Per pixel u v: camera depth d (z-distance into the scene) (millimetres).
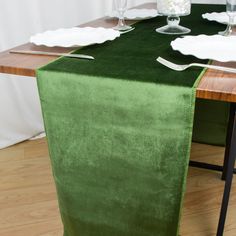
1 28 1807
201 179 1619
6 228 1361
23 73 875
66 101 873
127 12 1531
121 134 866
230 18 1159
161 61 879
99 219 1062
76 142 933
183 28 1247
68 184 1026
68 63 897
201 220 1370
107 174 953
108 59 922
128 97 797
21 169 1755
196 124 1616
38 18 1905
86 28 1175
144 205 965
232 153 1132
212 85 727
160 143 835
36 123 2078
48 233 1330
